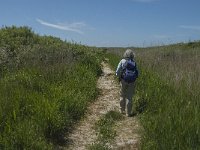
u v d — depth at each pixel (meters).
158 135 8.61
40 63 15.16
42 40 23.95
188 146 7.91
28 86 11.85
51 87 12.03
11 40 21.58
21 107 9.65
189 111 9.66
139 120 10.73
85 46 28.42
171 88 12.98
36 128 8.70
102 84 16.67
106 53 32.75
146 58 23.64
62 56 17.16
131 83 11.56
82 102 11.95
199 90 12.03
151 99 11.91
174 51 28.91
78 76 14.97
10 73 13.61
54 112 9.40
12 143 7.80
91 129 10.19
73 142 9.12
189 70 15.65
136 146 8.76
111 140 9.16
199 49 34.03
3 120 8.56
